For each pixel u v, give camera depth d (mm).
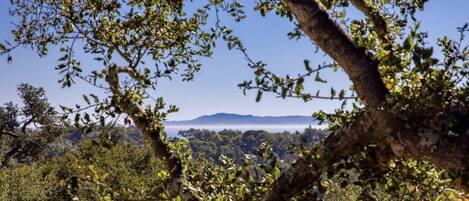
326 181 3217
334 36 2578
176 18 5027
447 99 2391
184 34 5086
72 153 3803
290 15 4094
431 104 2309
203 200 3791
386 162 2764
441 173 3113
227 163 4168
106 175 3703
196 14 5016
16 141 35156
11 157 36312
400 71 2465
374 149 2764
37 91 33844
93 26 4648
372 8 3791
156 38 4949
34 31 4844
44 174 25438
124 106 4062
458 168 2277
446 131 2283
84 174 3680
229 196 3736
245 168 3361
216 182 4062
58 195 18344
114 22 4715
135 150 20531
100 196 3705
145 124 4172
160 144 4312
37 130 33188
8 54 4785
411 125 2412
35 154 35000
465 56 2535
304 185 3039
